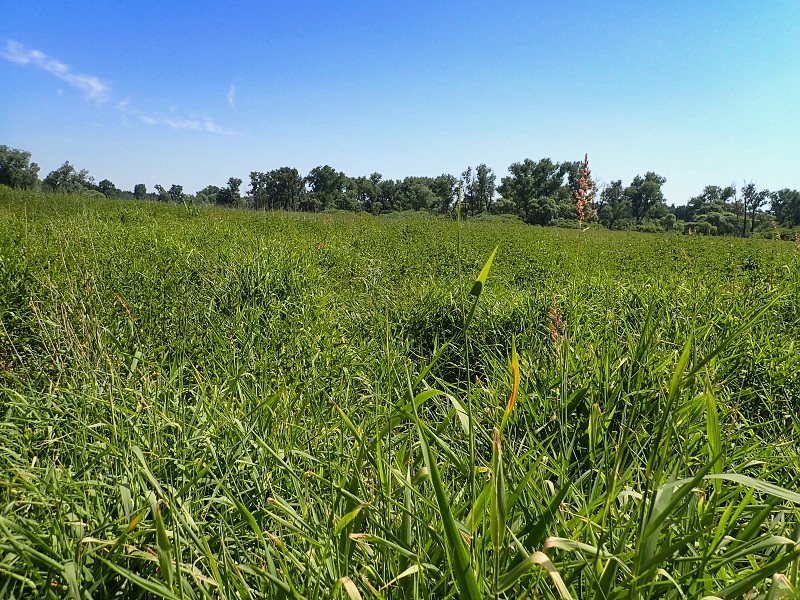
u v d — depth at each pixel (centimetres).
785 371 328
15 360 347
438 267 945
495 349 421
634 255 1303
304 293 554
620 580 147
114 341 374
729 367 327
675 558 138
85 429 229
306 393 309
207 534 183
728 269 950
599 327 434
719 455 121
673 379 117
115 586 157
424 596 143
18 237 727
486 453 246
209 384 310
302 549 174
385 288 674
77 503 188
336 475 214
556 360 304
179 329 427
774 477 227
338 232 1528
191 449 223
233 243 884
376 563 161
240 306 492
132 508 178
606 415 249
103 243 769
